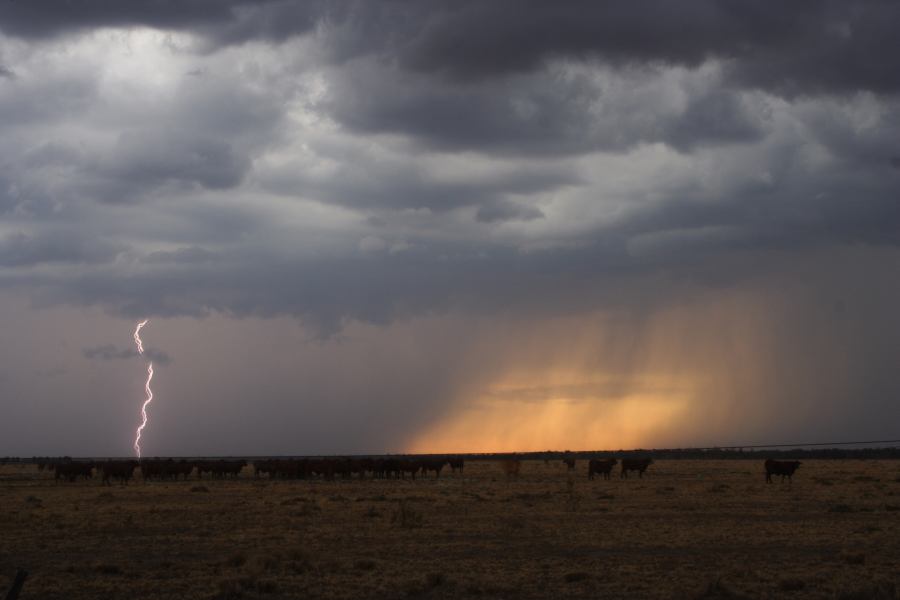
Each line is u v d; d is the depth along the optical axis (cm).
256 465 9525
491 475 9806
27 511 4822
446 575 2573
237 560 2834
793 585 2342
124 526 3944
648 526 3800
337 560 2886
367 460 9950
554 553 3050
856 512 4409
